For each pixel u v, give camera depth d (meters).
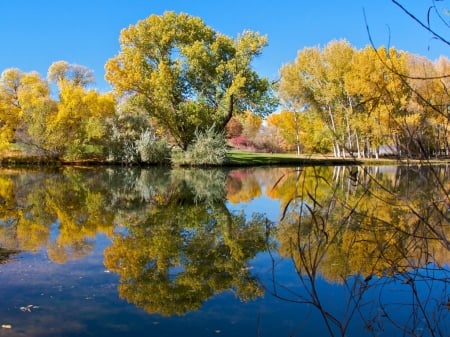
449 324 4.66
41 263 7.26
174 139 38.00
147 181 21.95
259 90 34.84
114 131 33.91
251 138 61.97
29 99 35.44
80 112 34.25
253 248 8.39
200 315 5.17
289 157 41.41
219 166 34.59
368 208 10.82
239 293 5.93
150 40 34.62
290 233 9.68
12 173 26.02
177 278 6.57
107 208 13.36
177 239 9.20
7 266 7.05
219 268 7.08
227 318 5.10
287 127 47.94
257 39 33.97
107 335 4.59
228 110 34.81
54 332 4.63
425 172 2.73
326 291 5.81
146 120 35.56
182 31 34.94
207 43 35.62
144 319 5.04
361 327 4.75
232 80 34.19
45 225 10.57
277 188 19.69
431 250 6.68
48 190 17.53
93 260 7.50
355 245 7.33
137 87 35.09
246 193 17.94
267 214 12.58
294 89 41.59
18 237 9.20
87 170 29.44
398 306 5.19
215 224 10.96
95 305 5.44
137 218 11.75
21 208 13.05
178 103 35.66
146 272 6.86
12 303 5.43
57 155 34.78
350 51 39.75
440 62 24.12
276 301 5.60
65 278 6.47
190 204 14.57
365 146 40.09
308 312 5.24
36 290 5.92
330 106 40.06
